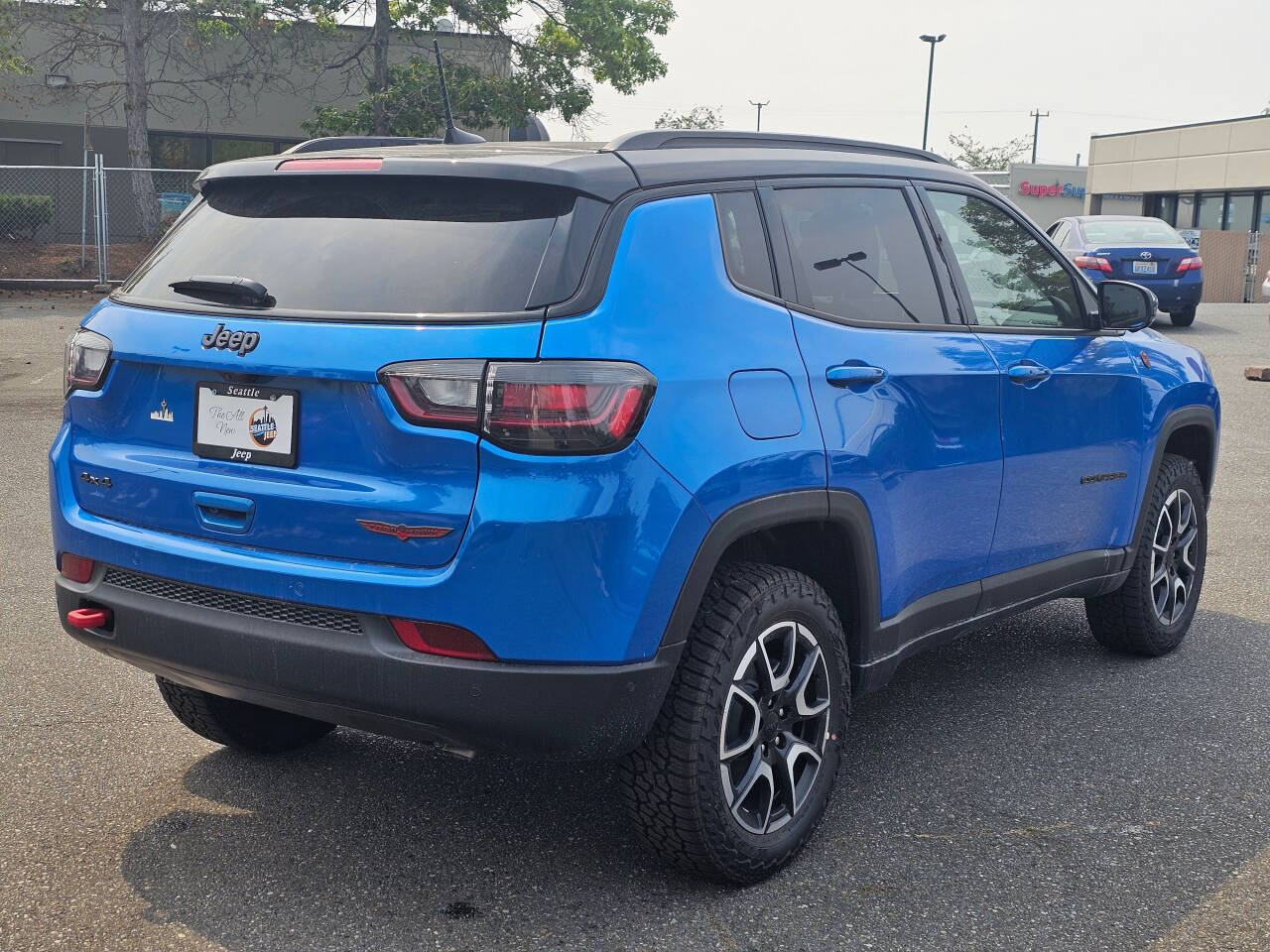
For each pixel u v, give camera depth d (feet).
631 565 8.91
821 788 10.82
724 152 10.84
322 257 9.66
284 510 9.23
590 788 12.12
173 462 9.89
